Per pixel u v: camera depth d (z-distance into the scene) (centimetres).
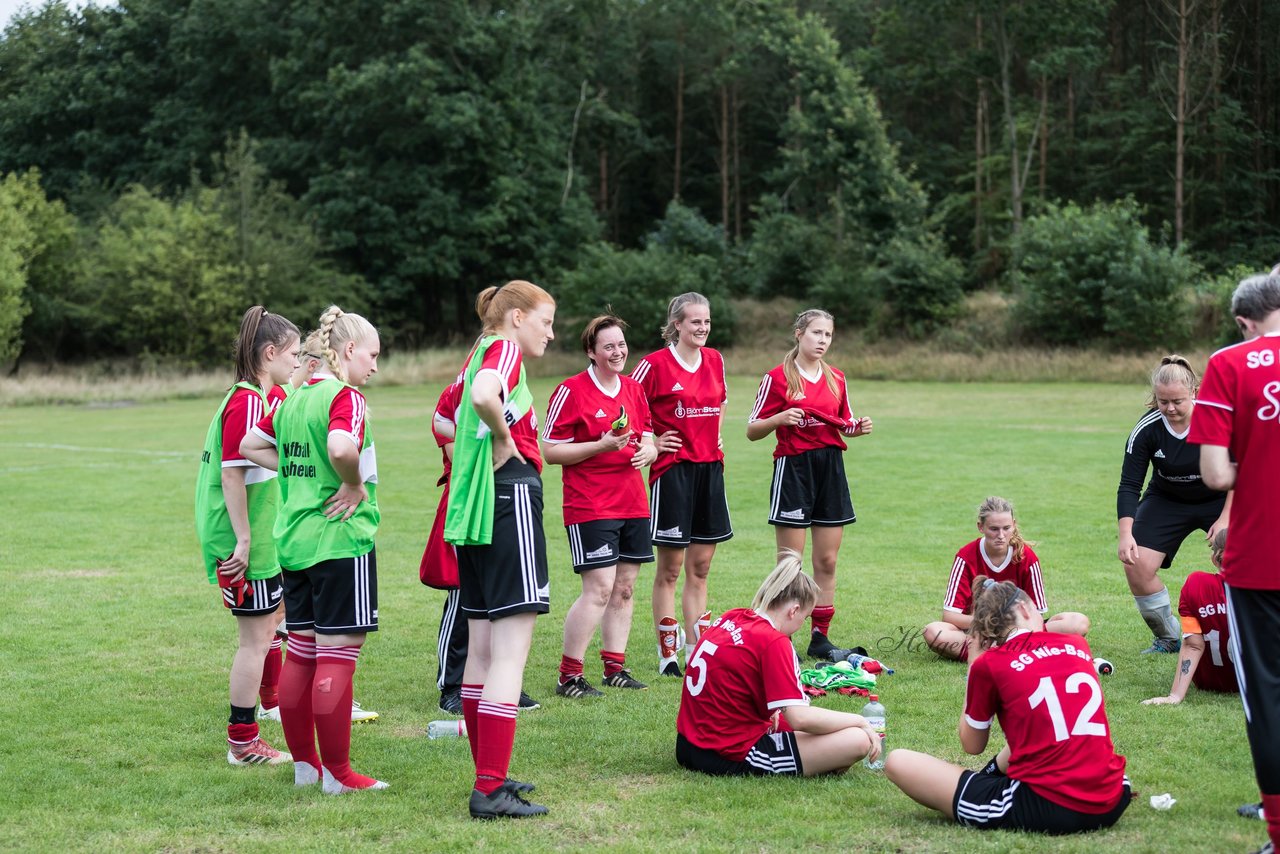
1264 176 4841
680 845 421
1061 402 2834
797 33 4984
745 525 1277
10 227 4291
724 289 4678
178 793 494
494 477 467
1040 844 414
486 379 453
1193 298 3903
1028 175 5256
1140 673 669
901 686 656
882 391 3328
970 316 4388
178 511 1426
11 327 4272
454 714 621
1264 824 435
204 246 4597
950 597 725
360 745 564
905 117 5981
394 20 4916
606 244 4800
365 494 495
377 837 437
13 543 1203
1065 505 1333
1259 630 403
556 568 1059
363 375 506
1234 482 409
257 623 536
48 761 539
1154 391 682
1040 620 449
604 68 6109
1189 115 4650
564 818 454
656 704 636
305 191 5422
